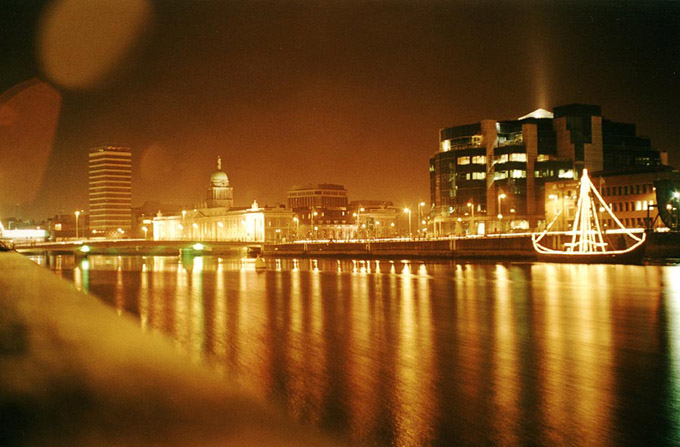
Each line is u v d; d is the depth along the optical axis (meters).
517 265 135.25
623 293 79.62
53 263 189.38
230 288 95.75
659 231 134.12
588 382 35.44
